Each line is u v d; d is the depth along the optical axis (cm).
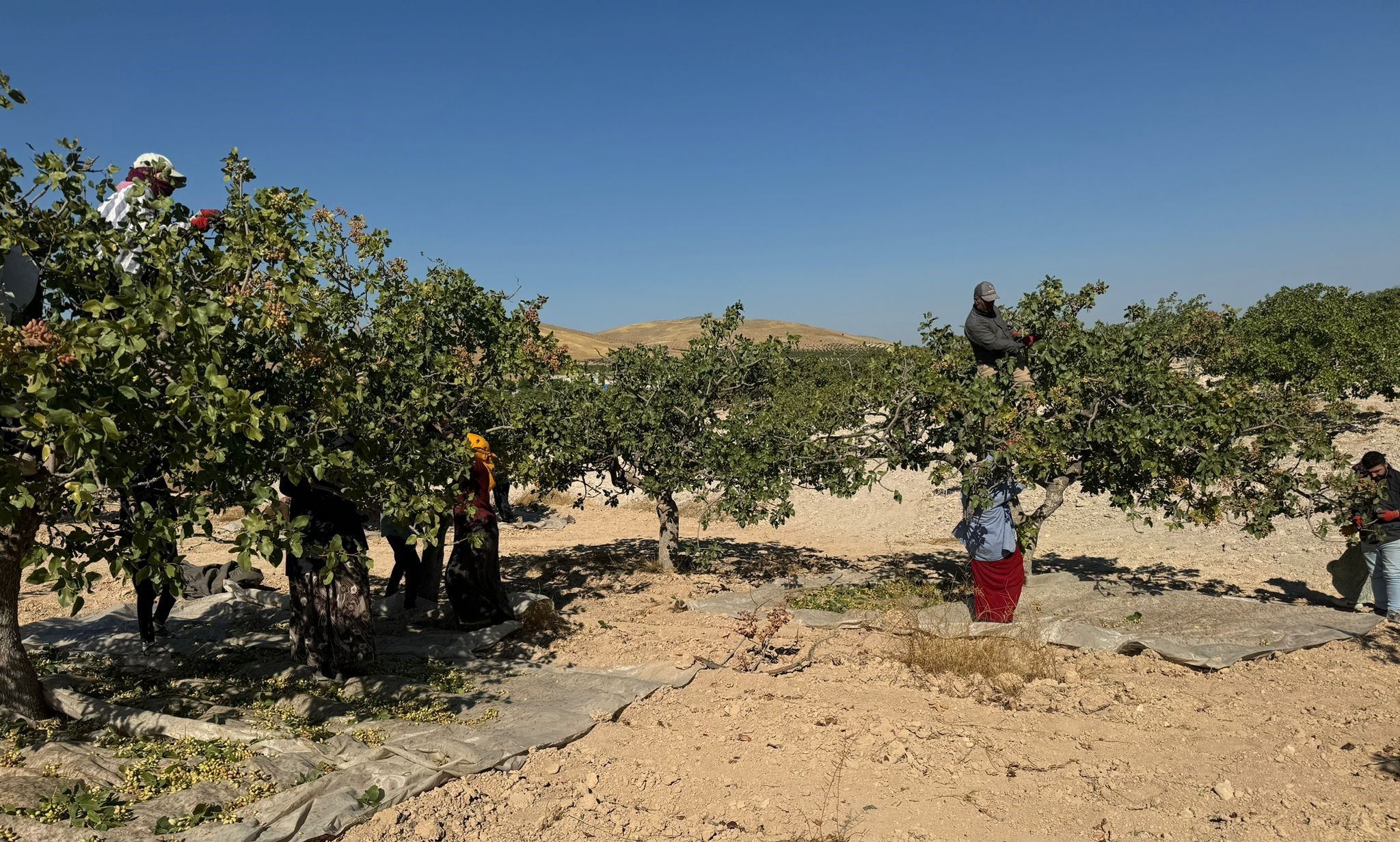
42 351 357
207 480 416
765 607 948
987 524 812
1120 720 614
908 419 892
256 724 541
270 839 408
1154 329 899
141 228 467
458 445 691
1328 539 1170
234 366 520
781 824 468
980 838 452
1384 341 1705
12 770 434
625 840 453
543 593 1072
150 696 609
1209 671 708
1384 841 439
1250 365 1727
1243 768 529
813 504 1928
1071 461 870
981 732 591
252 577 966
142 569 423
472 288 864
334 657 682
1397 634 778
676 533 1220
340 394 512
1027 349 872
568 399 1089
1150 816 472
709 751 570
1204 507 816
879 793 503
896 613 894
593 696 657
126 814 408
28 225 441
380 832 437
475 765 519
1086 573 1095
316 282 492
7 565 508
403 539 890
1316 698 638
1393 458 1404
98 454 375
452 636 816
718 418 1134
